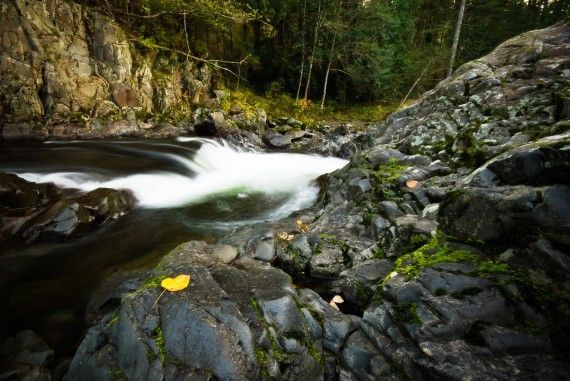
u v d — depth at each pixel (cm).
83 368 269
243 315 273
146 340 252
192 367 235
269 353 255
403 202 461
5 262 494
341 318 304
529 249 244
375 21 2086
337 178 639
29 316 400
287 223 564
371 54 2122
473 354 220
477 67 653
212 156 1251
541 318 228
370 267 361
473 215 287
